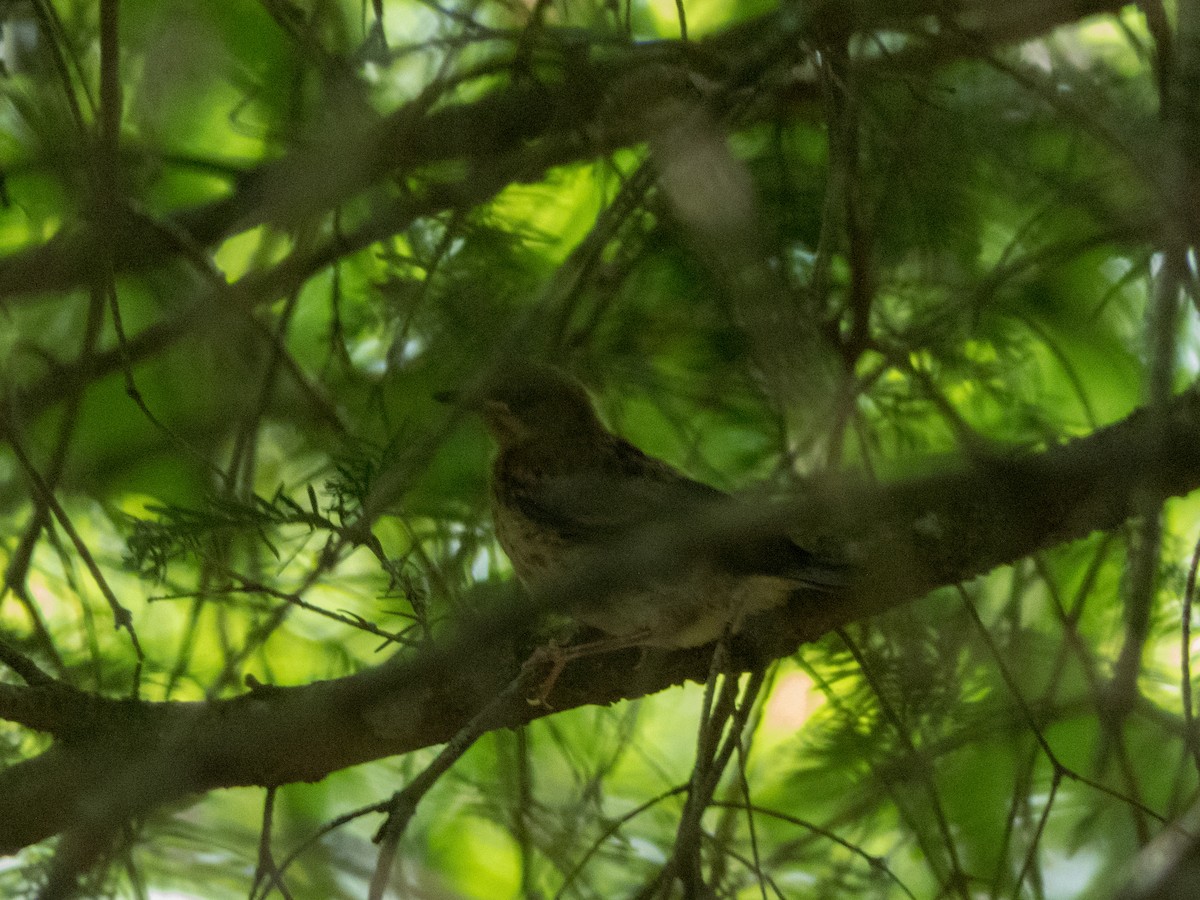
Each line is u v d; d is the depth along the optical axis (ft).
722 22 43.34
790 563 29.19
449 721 28.81
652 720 41.42
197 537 26.27
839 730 32.99
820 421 32.86
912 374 31.71
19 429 33.53
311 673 38.99
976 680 35.63
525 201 38.42
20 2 34.65
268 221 36.60
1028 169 34.91
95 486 39.45
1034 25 34.40
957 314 32.86
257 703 28.40
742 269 31.09
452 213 34.27
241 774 28.25
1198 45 29.12
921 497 29.94
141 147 38.11
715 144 31.27
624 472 35.73
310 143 34.24
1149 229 32.55
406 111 33.58
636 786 40.24
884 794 33.27
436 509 35.01
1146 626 29.66
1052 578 34.12
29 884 27.71
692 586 29.50
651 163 31.60
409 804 22.66
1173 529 38.52
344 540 26.43
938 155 33.91
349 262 40.83
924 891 36.45
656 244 34.81
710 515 26.48
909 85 31.58
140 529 26.25
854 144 31.50
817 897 33.55
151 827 35.76
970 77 37.11
